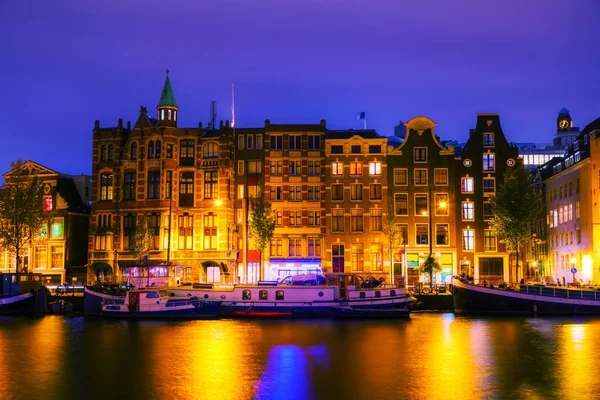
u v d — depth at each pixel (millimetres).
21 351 42000
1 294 65562
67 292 72250
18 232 72875
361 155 81000
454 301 64812
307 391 31531
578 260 78188
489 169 80438
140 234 76375
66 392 31609
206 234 80438
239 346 43656
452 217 79625
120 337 47781
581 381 33406
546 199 92062
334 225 80438
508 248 76125
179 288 61812
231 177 81562
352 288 60219
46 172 87000
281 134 81812
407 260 79625
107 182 83688
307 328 52688
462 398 30250
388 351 41688
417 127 81375
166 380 33750
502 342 44969
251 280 80938
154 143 82188
